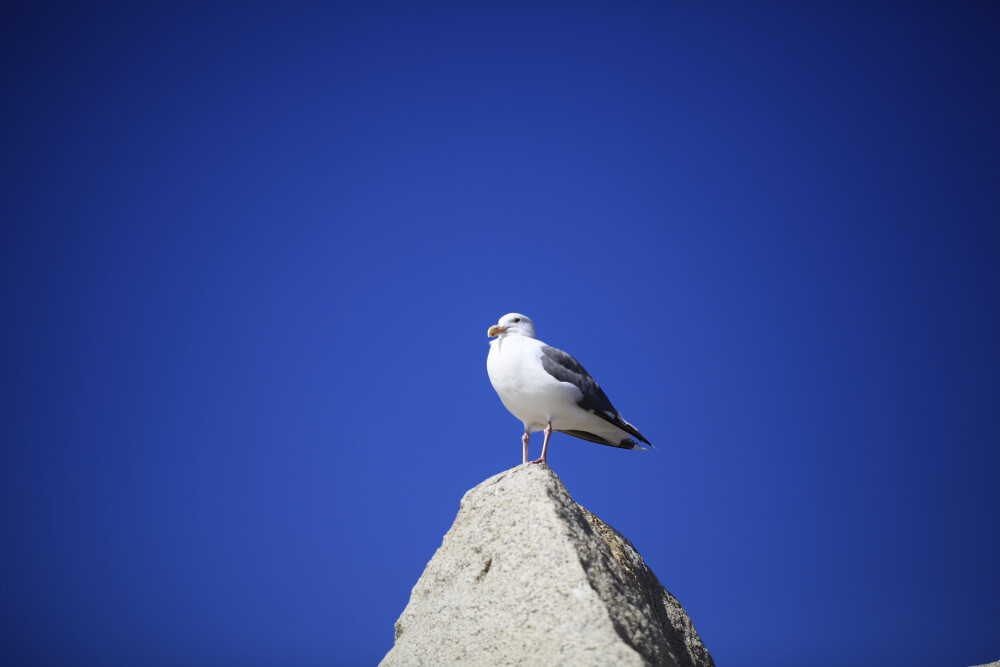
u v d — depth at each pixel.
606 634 5.97
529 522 6.91
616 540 8.01
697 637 8.08
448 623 6.81
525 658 6.16
